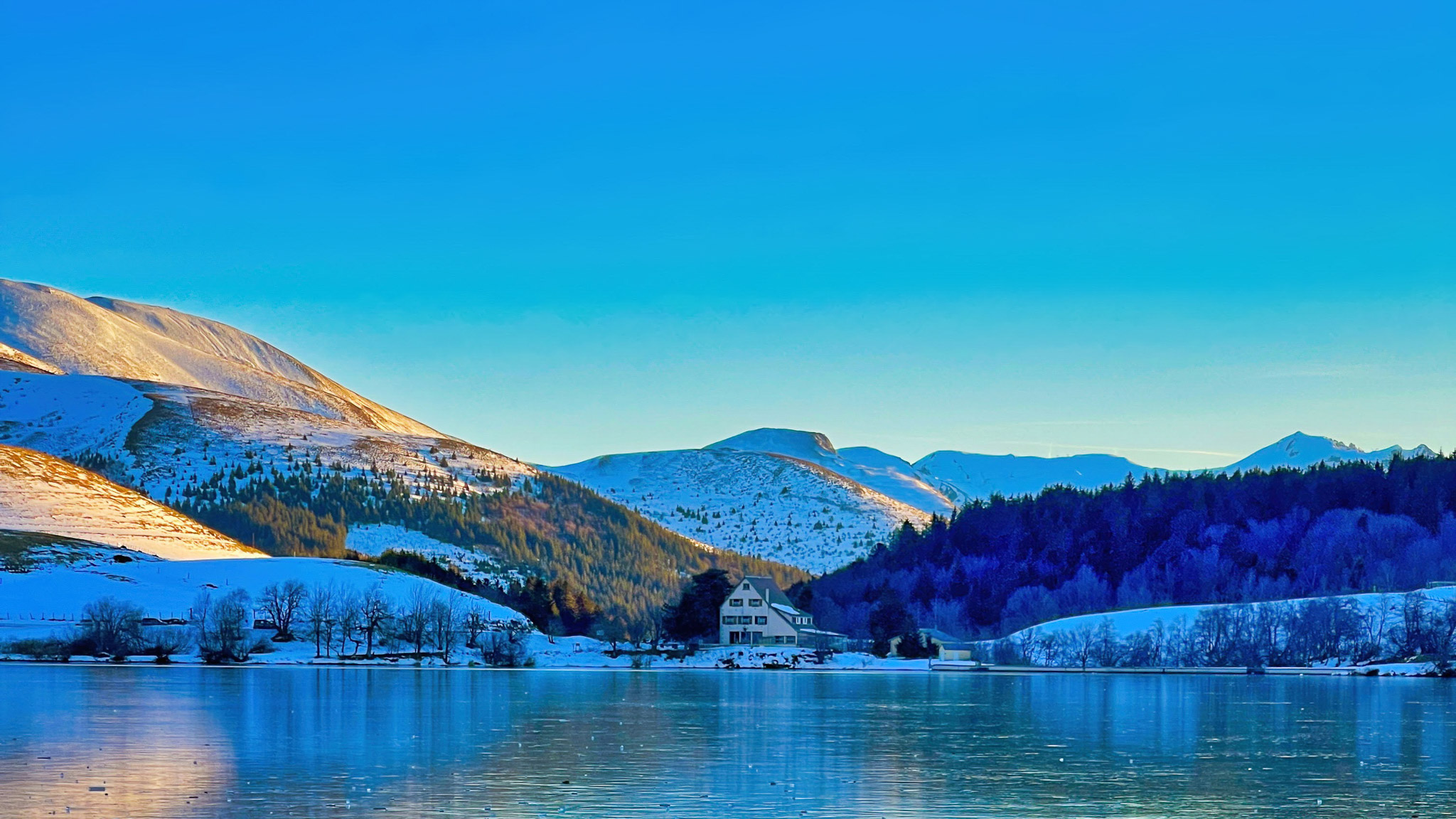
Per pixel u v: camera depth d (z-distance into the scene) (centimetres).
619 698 12988
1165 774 7456
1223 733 9806
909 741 9044
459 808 6112
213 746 8188
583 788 6725
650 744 8625
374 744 8375
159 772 7094
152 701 11488
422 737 8875
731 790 6725
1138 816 6134
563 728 9606
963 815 6116
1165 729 10131
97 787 6588
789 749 8488
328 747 8200
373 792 6506
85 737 8619
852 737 9306
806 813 6109
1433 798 6700
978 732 9712
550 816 5947
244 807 6069
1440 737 9575
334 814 5919
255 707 10919
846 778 7156
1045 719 10981
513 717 10475
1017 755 8269
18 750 7956
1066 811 6241
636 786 6812
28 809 5991
